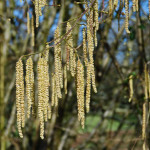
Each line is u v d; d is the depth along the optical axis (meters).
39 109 0.33
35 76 0.80
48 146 0.92
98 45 0.82
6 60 0.97
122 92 0.92
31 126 0.94
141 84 0.70
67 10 0.81
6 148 0.93
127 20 0.35
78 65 0.34
